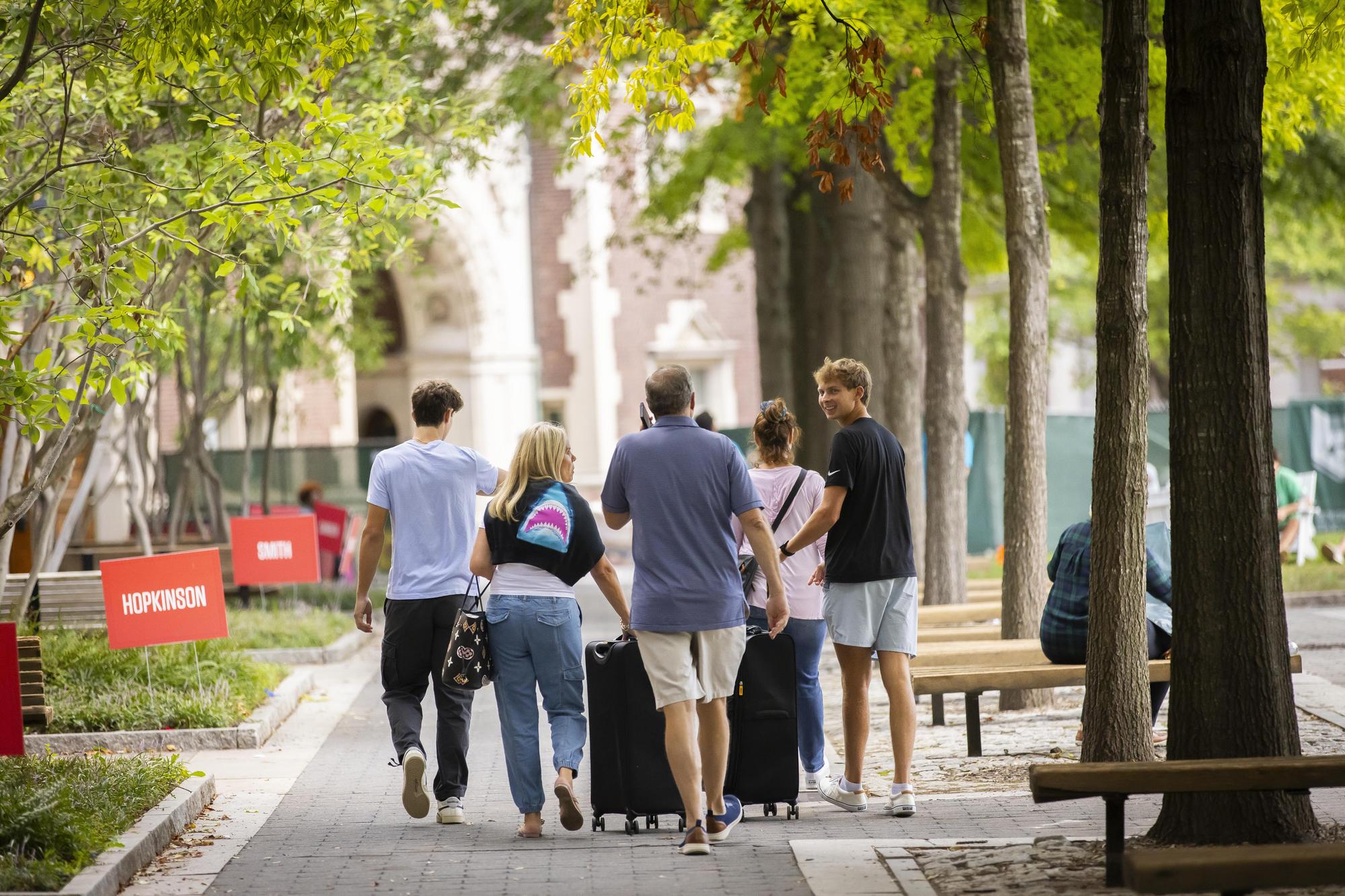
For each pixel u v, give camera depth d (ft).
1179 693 57.36
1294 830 56.59
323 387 311.06
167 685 104.78
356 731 102.89
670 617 61.05
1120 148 68.39
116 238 84.28
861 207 165.89
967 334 378.12
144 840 61.82
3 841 57.06
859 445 68.74
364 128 103.09
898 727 69.46
